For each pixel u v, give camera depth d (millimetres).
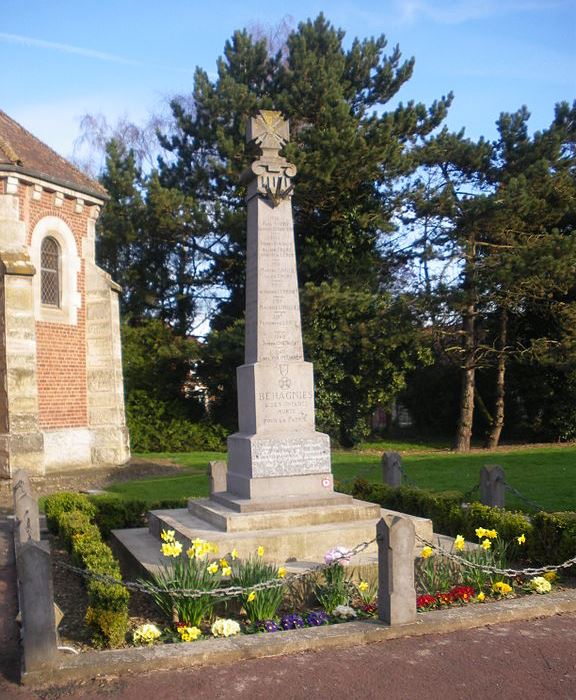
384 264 27656
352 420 28203
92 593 6551
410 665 5801
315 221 27234
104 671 5750
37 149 21672
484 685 5410
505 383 30906
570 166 25969
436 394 34094
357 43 27578
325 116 24438
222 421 29203
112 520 11484
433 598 7242
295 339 10133
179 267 32062
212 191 29234
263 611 6938
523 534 8938
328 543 8680
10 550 10375
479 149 25672
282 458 9617
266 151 10422
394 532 6551
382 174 24781
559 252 22766
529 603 7074
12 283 18422
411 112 25688
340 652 6129
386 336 25125
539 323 29172
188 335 32688
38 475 18234
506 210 23719
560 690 5305
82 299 21297
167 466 20812
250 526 8852
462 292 24438
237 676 5664
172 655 5902
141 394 27875
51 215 20359
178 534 9031
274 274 10211
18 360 18359
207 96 27734
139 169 30125
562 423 29875
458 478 16125
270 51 34812
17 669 5969
